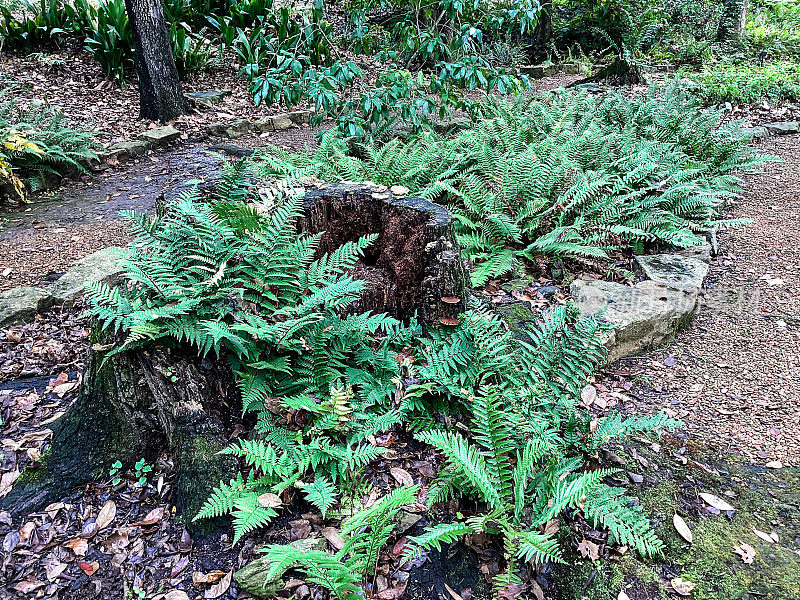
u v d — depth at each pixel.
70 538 2.72
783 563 2.61
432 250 3.47
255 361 2.95
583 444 3.02
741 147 6.82
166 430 2.98
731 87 9.23
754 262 5.14
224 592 2.44
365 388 3.05
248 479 2.74
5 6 11.02
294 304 3.21
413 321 3.52
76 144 7.21
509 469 2.84
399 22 6.60
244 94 9.97
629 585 2.53
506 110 7.56
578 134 6.58
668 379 3.85
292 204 3.44
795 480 3.05
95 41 9.47
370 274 3.66
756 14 15.02
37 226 5.92
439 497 2.71
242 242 3.22
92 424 3.09
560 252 4.88
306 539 2.51
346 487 2.76
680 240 5.11
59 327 4.26
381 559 2.52
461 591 2.47
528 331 3.51
